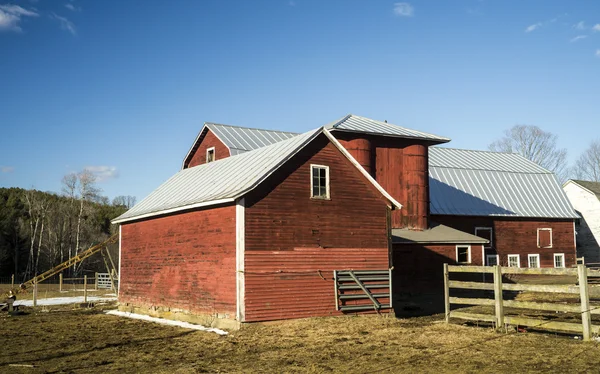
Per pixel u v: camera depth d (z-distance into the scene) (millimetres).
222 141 38500
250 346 17734
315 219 22938
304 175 22938
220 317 21797
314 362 14984
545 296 33312
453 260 35938
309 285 22375
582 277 15984
